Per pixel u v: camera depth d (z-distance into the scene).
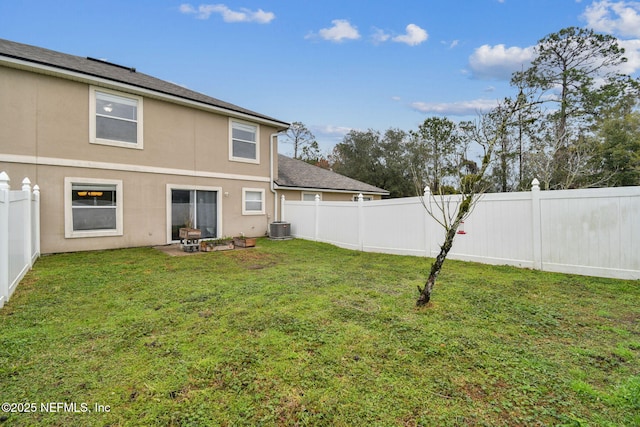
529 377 2.55
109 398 2.29
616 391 2.33
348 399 2.28
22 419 2.06
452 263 7.34
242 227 12.47
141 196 9.70
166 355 2.92
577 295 4.78
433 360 2.83
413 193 31.11
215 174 11.57
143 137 9.72
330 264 7.46
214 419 2.08
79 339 3.24
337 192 17.19
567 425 2.00
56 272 6.21
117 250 8.97
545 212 6.47
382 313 4.02
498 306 4.27
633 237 5.56
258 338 3.28
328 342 3.18
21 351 2.96
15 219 5.06
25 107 7.71
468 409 2.17
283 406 2.21
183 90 11.69
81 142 8.52
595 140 17.56
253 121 12.73
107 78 8.68
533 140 15.79
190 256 8.39
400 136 33.41
